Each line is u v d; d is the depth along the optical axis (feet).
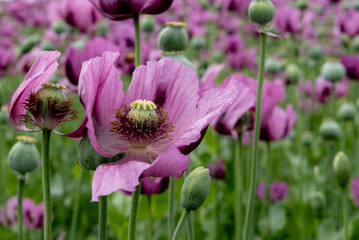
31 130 1.85
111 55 1.81
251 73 5.84
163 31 2.39
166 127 1.90
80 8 3.59
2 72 4.96
